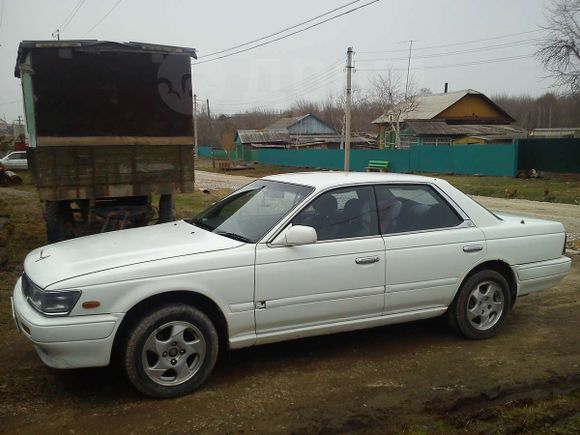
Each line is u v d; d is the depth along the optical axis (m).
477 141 39.84
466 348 4.62
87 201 9.06
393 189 4.61
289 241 3.90
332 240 4.17
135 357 3.54
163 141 8.83
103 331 3.42
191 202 16.36
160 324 3.59
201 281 3.69
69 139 8.19
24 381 3.88
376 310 4.36
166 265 3.62
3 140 39.81
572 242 9.99
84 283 3.42
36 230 10.38
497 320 4.88
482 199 18.94
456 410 3.54
